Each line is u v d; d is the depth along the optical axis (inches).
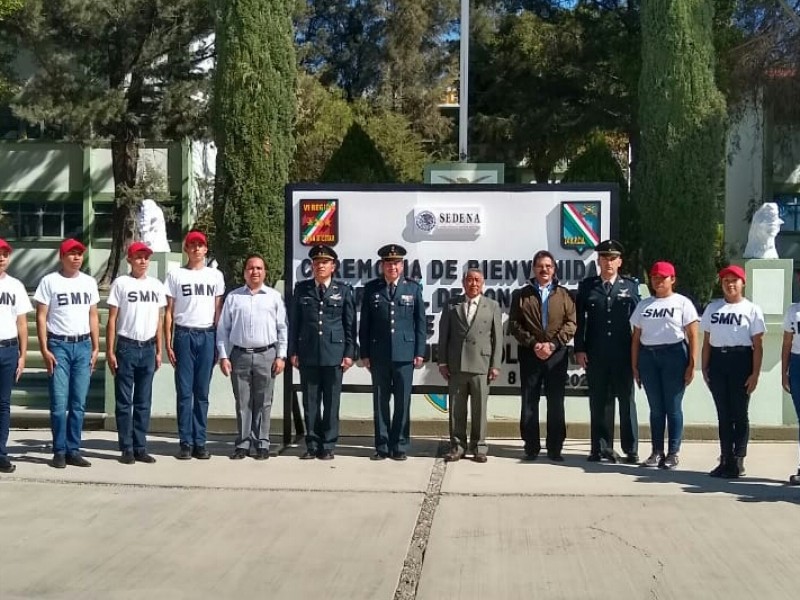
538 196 402.3
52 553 257.9
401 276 387.5
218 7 507.2
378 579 238.5
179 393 378.9
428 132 1599.4
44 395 481.7
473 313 378.6
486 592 229.9
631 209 583.8
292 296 405.1
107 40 965.8
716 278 547.5
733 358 348.5
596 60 1071.0
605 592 229.9
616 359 374.6
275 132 509.7
